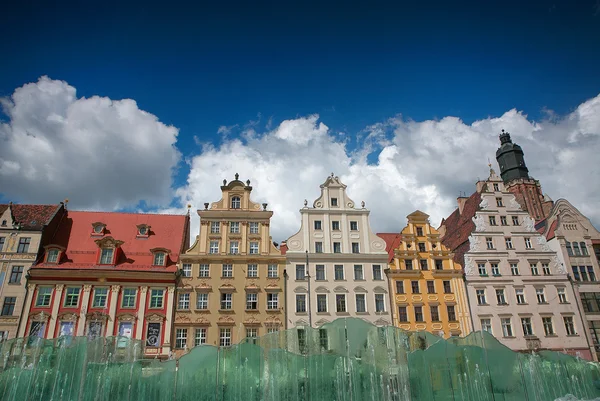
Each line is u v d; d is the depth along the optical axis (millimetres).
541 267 58406
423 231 58594
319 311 52562
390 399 33625
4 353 31922
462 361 35562
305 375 33438
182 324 49719
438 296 55000
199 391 31656
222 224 55719
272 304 52344
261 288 52781
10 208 52531
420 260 57000
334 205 59156
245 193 58062
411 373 34562
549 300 56406
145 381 31672
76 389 31359
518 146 105812
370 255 56062
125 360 33469
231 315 51031
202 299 51562
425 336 36438
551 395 36469
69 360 32156
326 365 34000
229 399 31781
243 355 33219
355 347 35062
